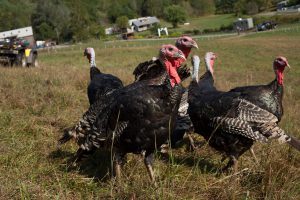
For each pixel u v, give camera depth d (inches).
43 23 3405.5
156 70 172.9
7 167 177.3
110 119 163.5
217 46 1477.6
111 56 1250.6
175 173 170.4
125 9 4375.0
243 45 1459.2
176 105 158.2
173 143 214.8
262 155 192.5
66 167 179.6
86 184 168.9
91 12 4028.1
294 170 172.2
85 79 398.9
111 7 4308.6
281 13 3225.9
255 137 175.5
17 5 3582.7
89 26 3287.4
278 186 160.2
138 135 157.1
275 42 1503.4
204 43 1632.6
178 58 171.5
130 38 3014.3
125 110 156.3
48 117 257.6
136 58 1191.6
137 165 177.2
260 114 180.4
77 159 183.3
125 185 154.3
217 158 209.0
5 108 274.1
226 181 166.7
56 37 3427.7
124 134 158.9
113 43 2213.3
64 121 253.3
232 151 185.5
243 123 178.4
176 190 156.1
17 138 214.4
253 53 1251.8
